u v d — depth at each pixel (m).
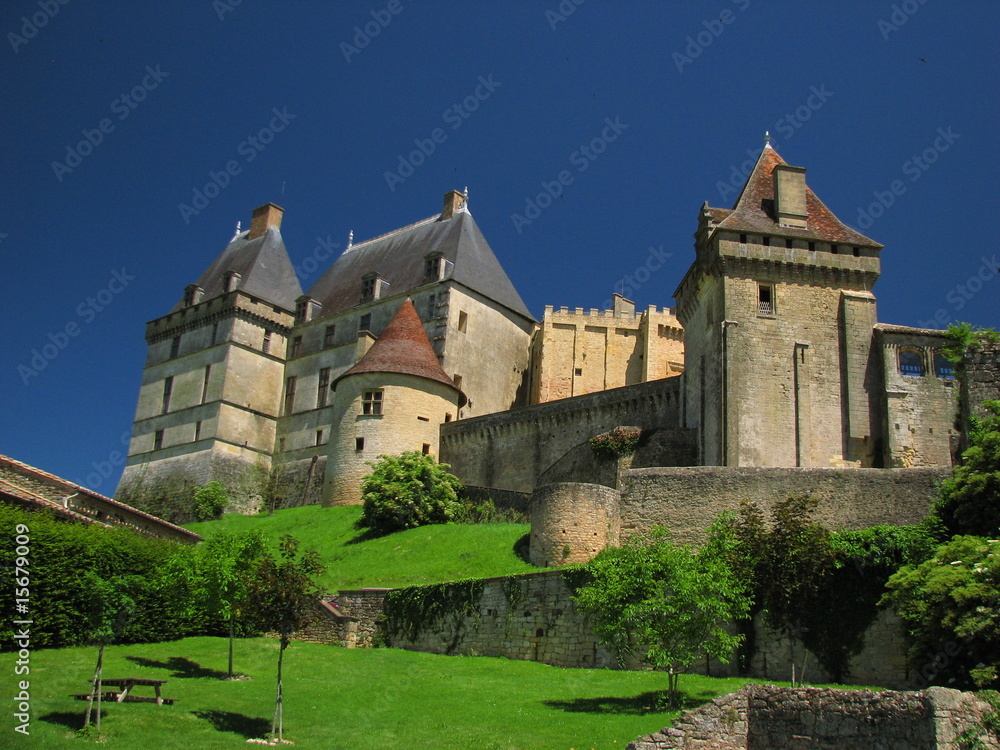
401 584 34.69
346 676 25.12
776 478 31.16
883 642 24.25
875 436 40.94
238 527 56.59
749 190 46.56
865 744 16.28
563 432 53.56
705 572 22.70
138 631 27.92
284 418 70.19
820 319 42.78
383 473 47.38
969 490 26.17
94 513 33.94
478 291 67.75
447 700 22.16
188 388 70.69
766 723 17.38
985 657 21.45
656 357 72.75
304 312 73.44
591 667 26.36
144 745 17.59
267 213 79.00
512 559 34.91
